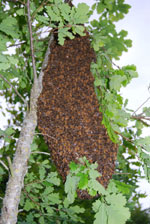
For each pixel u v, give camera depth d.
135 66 3.23
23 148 2.71
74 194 2.45
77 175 2.35
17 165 2.65
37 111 2.65
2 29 2.75
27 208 3.82
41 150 5.27
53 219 4.21
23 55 4.83
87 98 2.73
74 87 2.75
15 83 5.41
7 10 4.38
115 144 2.68
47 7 2.46
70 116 2.60
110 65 4.02
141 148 2.94
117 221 2.28
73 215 3.90
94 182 2.26
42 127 2.58
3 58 2.36
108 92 2.98
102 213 2.36
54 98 2.67
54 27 2.85
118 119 2.89
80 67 2.88
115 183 2.78
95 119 2.68
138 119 3.33
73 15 2.49
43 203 3.67
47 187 3.63
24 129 2.80
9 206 2.50
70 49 2.97
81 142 2.51
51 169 5.29
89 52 3.06
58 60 2.88
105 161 2.54
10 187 2.58
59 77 2.77
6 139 3.46
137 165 4.73
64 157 2.46
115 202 2.38
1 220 2.48
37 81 2.90
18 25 4.11
